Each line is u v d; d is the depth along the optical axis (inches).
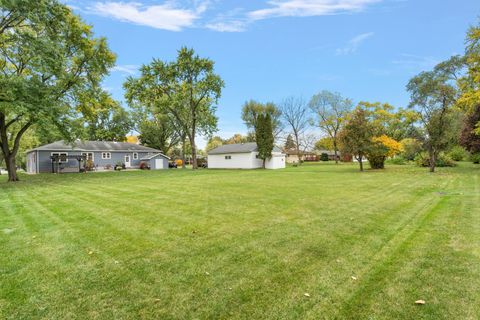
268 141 1233.4
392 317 87.4
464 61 700.0
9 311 92.1
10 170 647.1
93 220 219.9
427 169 818.8
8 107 535.8
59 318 88.4
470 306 92.4
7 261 135.8
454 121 722.8
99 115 1578.5
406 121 791.7
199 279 115.0
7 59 649.6
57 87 640.4
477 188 372.5
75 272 123.0
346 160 1955.0
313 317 87.9
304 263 130.3
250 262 132.1
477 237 163.9
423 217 216.2
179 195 351.9
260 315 89.4
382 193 349.7
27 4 541.6
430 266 124.8
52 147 1136.8
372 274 117.7
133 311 92.1
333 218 217.2
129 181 575.8
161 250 149.9
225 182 526.3
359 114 845.2
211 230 187.0
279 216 226.1
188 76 1108.5
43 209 269.6
